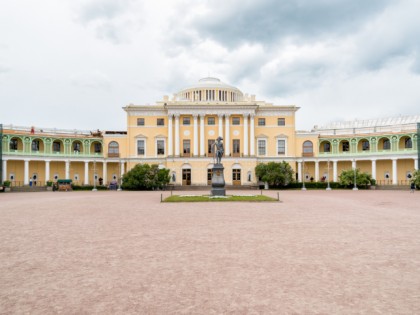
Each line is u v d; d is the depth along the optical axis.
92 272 10.22
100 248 13.27
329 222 19.81
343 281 9.29
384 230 17.02
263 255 12.06
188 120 78.94
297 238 15.02
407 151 72.50
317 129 91.19
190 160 76.44
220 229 17.39
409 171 75.31
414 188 58.06
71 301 8.02
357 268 10.47
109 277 9.74
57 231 16.98
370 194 50.12
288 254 12.20
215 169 41.03
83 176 81.12
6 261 11.48
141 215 23.36
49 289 8.82
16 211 26.12
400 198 40.59
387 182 77.88
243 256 11.94
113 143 80.50
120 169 79.44
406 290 8.60
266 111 80.81
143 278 9.63
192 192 55.91
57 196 46.41
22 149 75.31
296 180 77.44
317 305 7.70
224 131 78.75
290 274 9.91
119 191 63.72
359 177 69.62
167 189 68.88
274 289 8.71
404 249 12.90
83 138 80.25
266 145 80.38
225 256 11.95
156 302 7.93
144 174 66.56
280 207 28.77
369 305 7.69
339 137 81.56
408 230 17.00
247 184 75.56
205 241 14.45
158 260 11.49
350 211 25.67
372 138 78.12
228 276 9.75
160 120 80.19
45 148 76.06
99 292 8.58
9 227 18.30
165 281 9.37
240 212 24.95
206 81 92.94
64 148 78.38
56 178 78.56
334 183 72.25
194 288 8.81
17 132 72.69
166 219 21.19
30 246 13.67
